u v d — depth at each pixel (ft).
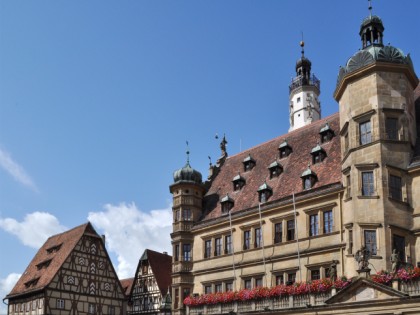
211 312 144.77
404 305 106.01
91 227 227.20
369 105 129.70
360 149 128.67
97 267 222.28
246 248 156.35
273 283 144.87
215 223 165.68
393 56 130.72
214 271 162.30
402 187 125.59
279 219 148.66
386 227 120.26
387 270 116.37
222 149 197.77
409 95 133.49
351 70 134.10
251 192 165.27
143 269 240.12
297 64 326.44
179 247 172.65
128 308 238.48
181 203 176.55
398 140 126.93
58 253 223.71
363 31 139.23
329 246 133.49
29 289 215.51
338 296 116.37
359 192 125.39
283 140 174.91
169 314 167.53
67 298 208.85
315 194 139.95
